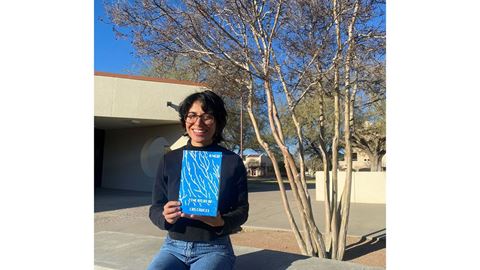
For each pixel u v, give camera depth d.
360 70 5.61
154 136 19.44
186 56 5.94
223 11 5.45
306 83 5.91
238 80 6.10
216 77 6.46
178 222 2.73
